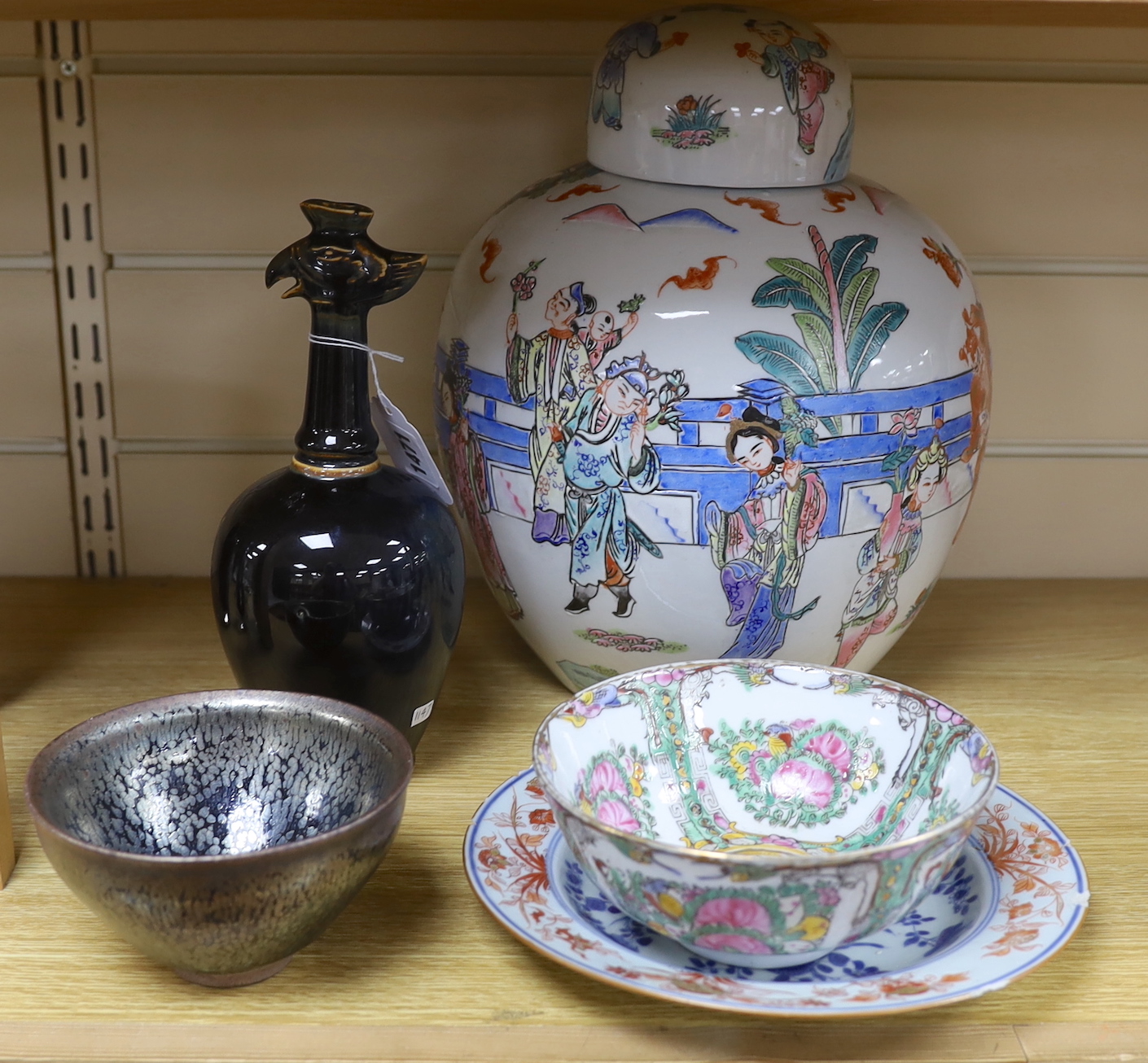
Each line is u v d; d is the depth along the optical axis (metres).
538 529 0.62
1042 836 0.54
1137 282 0.85
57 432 0.85
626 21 0.78
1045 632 0.83
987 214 0.84
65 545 0.88
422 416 0.87
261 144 0.80
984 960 0.46
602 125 0.63
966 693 0.75
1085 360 0.87
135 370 0.84
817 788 0.58
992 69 0.81
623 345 0.57
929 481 0.62
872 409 0.58
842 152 0.62
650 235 0.59
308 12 0.71
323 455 0.60
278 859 0.42
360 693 0.60
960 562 0.92
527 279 0.60
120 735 0.52
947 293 0.61
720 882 0.42
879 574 0.63
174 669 0.75
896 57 0.80
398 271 0.58
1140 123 0.82
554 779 0.52
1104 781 0.65
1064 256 0.85
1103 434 0.89
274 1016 0.47
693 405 0.57
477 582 0.91
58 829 0.43
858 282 0.58
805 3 0.65
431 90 0.80
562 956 0.45
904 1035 0.47
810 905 0.43
